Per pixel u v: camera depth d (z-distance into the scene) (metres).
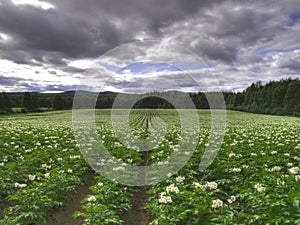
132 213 8.49
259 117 57.91
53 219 7.66
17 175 9.81
